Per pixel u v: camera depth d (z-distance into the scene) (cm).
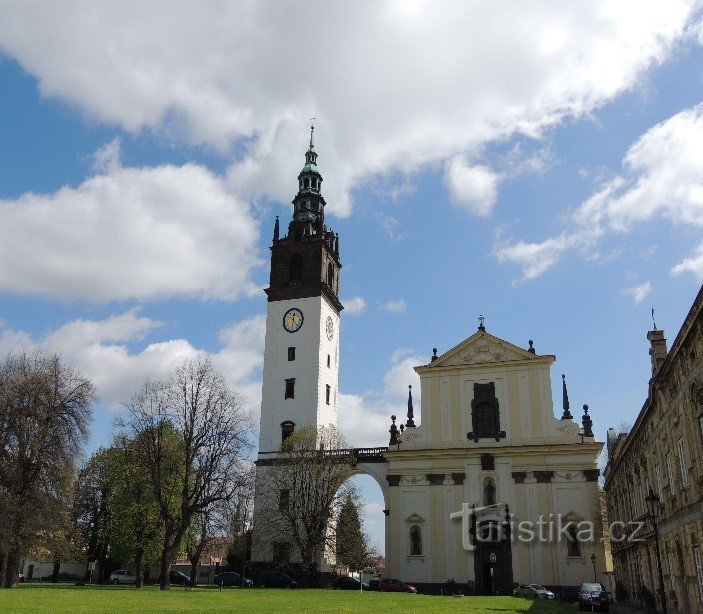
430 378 7456
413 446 7269
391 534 7019
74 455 4972
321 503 7244
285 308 8981
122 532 6925
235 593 4825
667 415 3191
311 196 9612
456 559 6725
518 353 7238
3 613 2361
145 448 5709
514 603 4472
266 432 8488
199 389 5628
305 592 5366
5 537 4394
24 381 4812
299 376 8625
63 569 9169
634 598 5156
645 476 4119
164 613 2522
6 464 4609
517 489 6788
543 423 6956
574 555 6438
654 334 3962
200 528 6031
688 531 2950
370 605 3591
